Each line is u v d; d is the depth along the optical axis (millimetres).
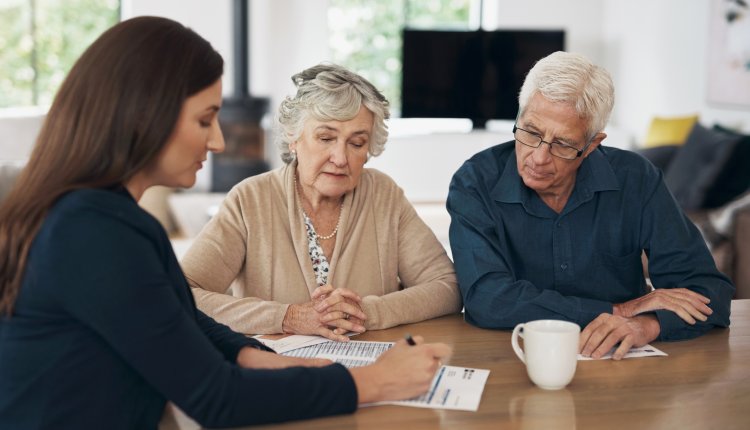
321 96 1851
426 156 7199
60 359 1143
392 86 7590
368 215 2057
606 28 7410
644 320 1688
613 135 6840
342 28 7457
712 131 5047
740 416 1279
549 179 1859
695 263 1913
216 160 6887
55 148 1185
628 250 1998
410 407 1298
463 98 7121
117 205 1163
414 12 7559
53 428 1143
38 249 1141
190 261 1924
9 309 1160
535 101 1815
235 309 1779
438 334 1734
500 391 1378
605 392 1378
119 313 1128
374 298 1803
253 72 7254
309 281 1979
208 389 1182
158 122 1189
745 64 5414
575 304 1737
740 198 4273
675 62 6297
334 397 1249
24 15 6750
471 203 1951
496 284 1805
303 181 1967
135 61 1185
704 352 1612
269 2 7168
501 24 7391
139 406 1206
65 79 1202
